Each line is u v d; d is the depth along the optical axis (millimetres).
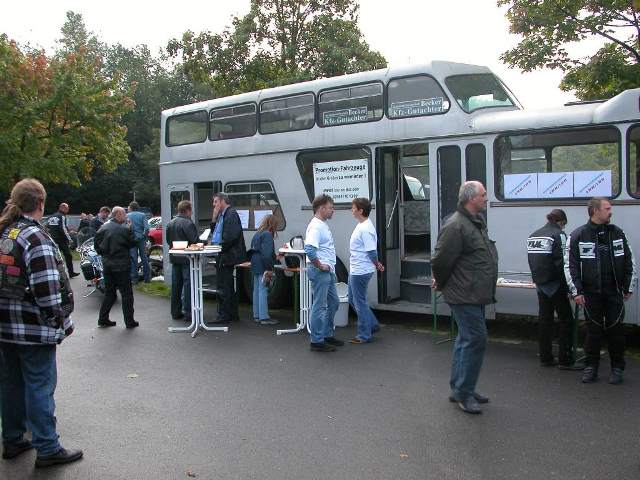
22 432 4898
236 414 5703
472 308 5469
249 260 10828
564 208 7781
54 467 4641
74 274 16953
